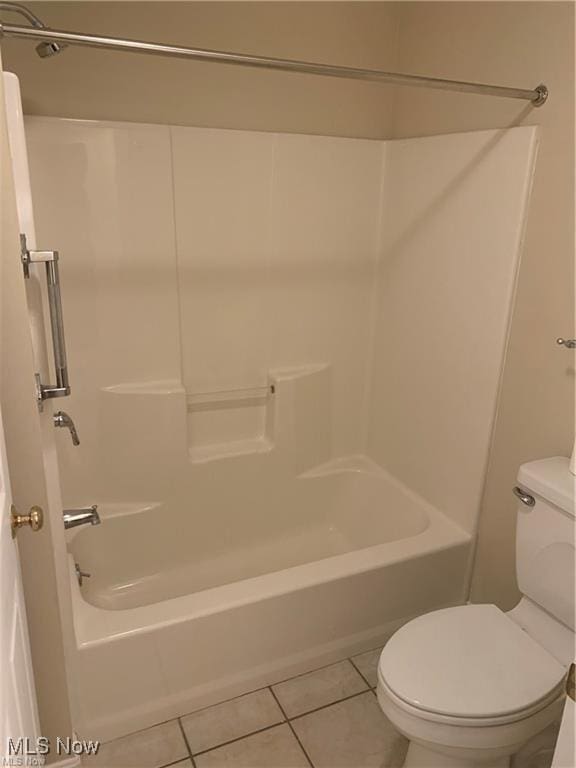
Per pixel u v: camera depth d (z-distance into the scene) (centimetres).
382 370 246
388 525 234
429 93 205
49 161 180
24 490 126
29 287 125
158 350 212
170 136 194
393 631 199
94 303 197
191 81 195
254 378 234
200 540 231
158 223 200
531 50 162
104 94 185
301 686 183
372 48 218
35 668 142
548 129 160
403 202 221
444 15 193
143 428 211
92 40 117
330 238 231
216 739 165
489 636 148
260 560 236
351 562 184
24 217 122
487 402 189
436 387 213
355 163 225
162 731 167
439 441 214
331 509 255
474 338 192
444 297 204
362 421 262
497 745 130
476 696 131
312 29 207
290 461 242
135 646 155
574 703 74
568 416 163
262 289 225
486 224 182
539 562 154
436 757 143
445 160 197
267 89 207
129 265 199
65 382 130
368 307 247
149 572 223
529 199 167
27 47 173
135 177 192
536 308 169
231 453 230
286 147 212
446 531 204
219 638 166
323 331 241
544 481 149
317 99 216
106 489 214
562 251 159
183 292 210
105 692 157
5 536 91
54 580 136
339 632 187
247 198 212
